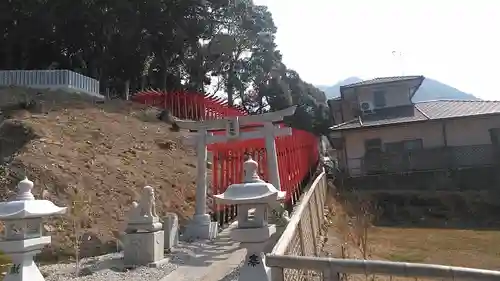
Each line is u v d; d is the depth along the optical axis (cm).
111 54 3594
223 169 1884
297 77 5291
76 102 2578
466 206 2506
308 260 576
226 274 1006
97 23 3303
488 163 2731
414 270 526
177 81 4325
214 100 3491
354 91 3444
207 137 1620
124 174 1841
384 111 3303
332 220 2025
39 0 3091
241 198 553
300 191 2266
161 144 2388
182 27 3762
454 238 1912
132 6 3372
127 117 2633
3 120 2022
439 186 2711
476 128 2905
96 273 1056
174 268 1093
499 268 1396
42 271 1094
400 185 2789
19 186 680
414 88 3353
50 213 666
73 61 3709
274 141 1566
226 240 1444
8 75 2697
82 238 1350
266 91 4841
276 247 691
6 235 641
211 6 4009
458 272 508
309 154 2933
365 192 2730
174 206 1798
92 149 1980
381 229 2166
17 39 3238
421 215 2500
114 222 1505
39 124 2022
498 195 2481
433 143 2970
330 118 4625
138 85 3997
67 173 1634
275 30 4909
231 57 4547
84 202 1519
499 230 2117
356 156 3106
